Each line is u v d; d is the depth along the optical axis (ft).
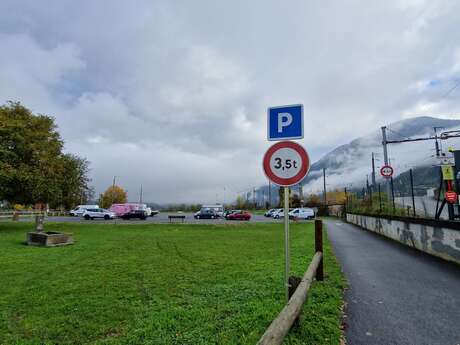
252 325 13.74
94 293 19.90
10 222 109.91
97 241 51.80
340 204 157.69
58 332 14.01
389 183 72.54
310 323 13.56
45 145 83.51
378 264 27.66
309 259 30.86
